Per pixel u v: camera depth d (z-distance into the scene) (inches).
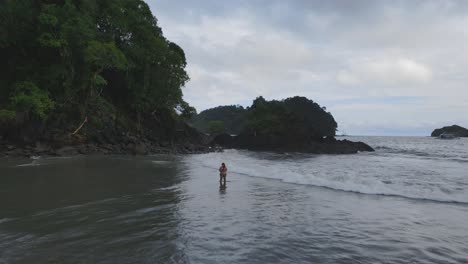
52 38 1296.8
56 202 457.1
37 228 335.0
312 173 864.3
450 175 845.2
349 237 322.7
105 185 602.5
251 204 468.1
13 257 254.7
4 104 1280.8
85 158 1130.7
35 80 1332.4
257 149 2073.1
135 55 1749.5
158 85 1883.6
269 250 279.4
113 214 395.5
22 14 1302.9
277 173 783.1
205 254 266.1
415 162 1266.0
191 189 582.6
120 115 1717.5
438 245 303.9
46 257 255.4
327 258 265.3
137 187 589.3
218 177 746.2
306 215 409.1
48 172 755.4
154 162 1060.5
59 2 1427.2
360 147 2014.0
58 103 1370.6
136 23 1850.4
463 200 512.7
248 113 2615.7
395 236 328.8
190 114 2196.1
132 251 270.7
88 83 1503.4
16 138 1227.9
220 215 400.2
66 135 1326.3
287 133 2103.8
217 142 2507.4
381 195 553.0
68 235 312.5
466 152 1920.5
